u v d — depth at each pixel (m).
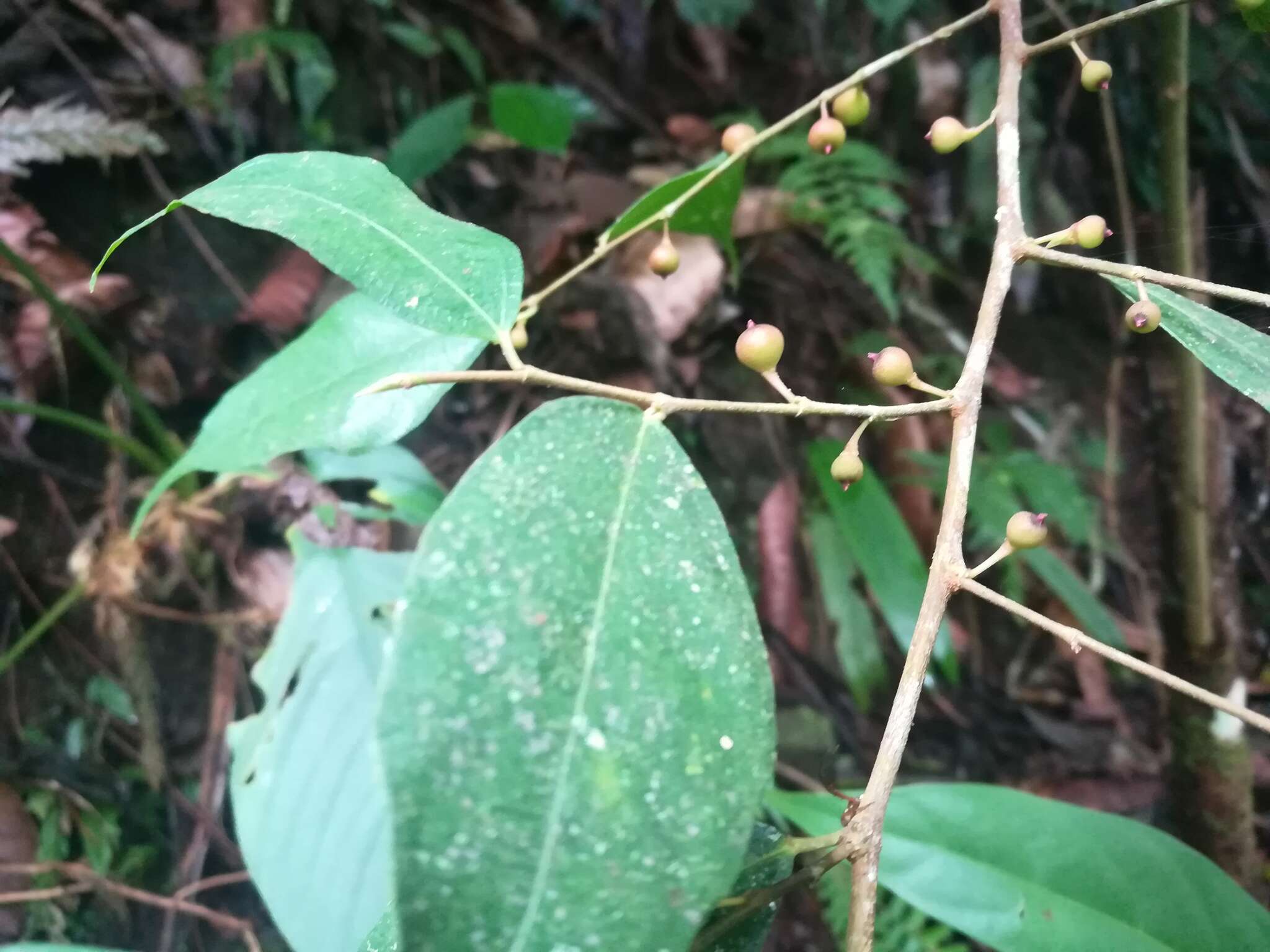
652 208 0.29
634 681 0.13
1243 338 0.20
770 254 0.59
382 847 0.28
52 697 0.39
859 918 0.15
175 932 0.37
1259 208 0.54
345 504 0.38
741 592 0.14
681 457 0.15
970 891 0.24
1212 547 0.36
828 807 0.29
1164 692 0.38
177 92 0.47
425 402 0.23
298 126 0.50
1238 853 0.37
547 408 0.15
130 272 0.44
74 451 0.42
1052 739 0.52
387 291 0.17
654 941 0.11
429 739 0.12
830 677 0.49
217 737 0.40
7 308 0.41
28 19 0.45
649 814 0.12
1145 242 0.57
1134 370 0.63
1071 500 0.54
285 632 0.32
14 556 0.40
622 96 0.62
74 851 0.37
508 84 0.52
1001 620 0.55
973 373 0.19
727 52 0.64
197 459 0.24
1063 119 0.61
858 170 0.57
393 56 0.55
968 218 0.63
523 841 0.12
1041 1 0.60
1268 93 0.54
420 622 0.13
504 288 0.17
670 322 0.51
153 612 0.40
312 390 0.24
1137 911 0.24
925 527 0.52
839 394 0.56
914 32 0.62
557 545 0.14
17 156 0.41
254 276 0.47
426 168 0.47
